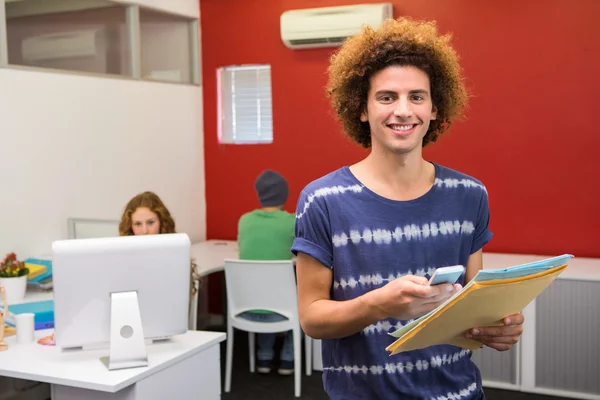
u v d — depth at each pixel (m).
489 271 1.19
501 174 4.49
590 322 3.74
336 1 4.86
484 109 4.49
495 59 4.44
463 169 4.58
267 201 4.24
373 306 1.31
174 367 2.54
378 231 1.46
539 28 4.32
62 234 4.23
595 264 4.03
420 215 1.48
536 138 4.38
